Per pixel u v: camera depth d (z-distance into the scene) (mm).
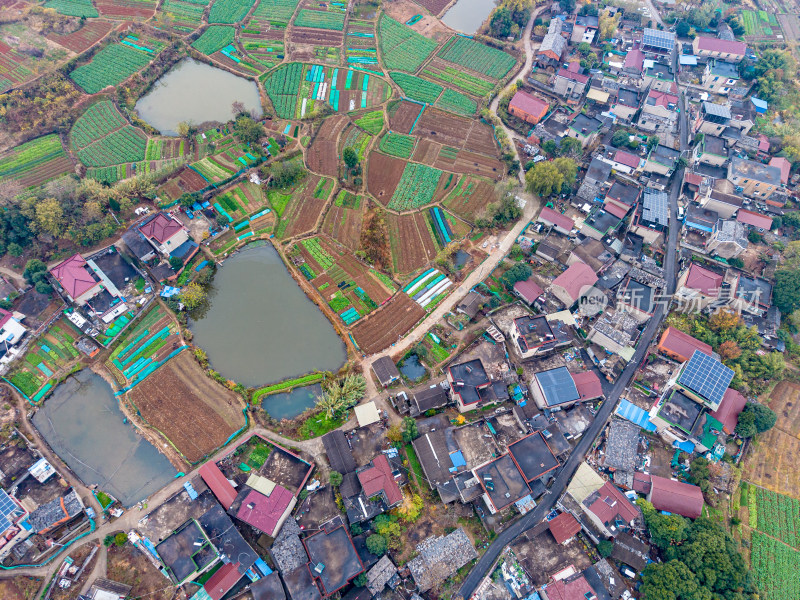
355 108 155875
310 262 121188
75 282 105812
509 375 100750
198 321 111312
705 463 89750
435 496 88375
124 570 79938
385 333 108875
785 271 111125
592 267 113812
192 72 164375
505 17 176875
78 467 90875
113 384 100375
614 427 94438
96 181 127188
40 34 165875
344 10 188125
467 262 121500
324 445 90812
